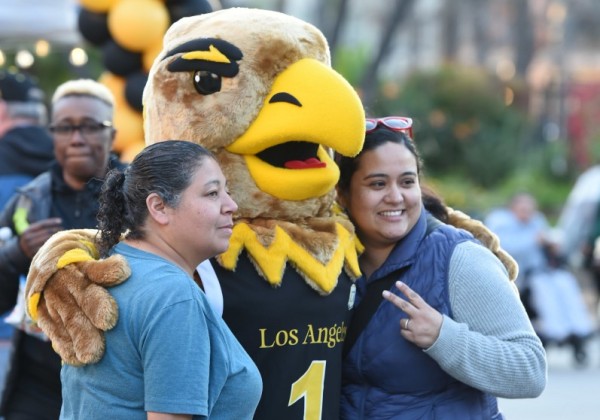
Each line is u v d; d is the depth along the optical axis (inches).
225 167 263.7
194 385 214.8
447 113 1523.1
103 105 357.4
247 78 260.7
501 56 2669.8
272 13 274.1
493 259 276.1
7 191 427.2
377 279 279.4
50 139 439.2
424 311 263.9
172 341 214.8
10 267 329.7
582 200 1023.0
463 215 304.0
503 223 872.3
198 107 260.7
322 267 264.7
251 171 264.7
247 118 260.5
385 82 1663.4
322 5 1825.8
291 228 265.9
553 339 858.8
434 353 261.9
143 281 220.7
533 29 2578.7
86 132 350.9
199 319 219.0
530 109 1914.4
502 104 1561.3
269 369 259.6
